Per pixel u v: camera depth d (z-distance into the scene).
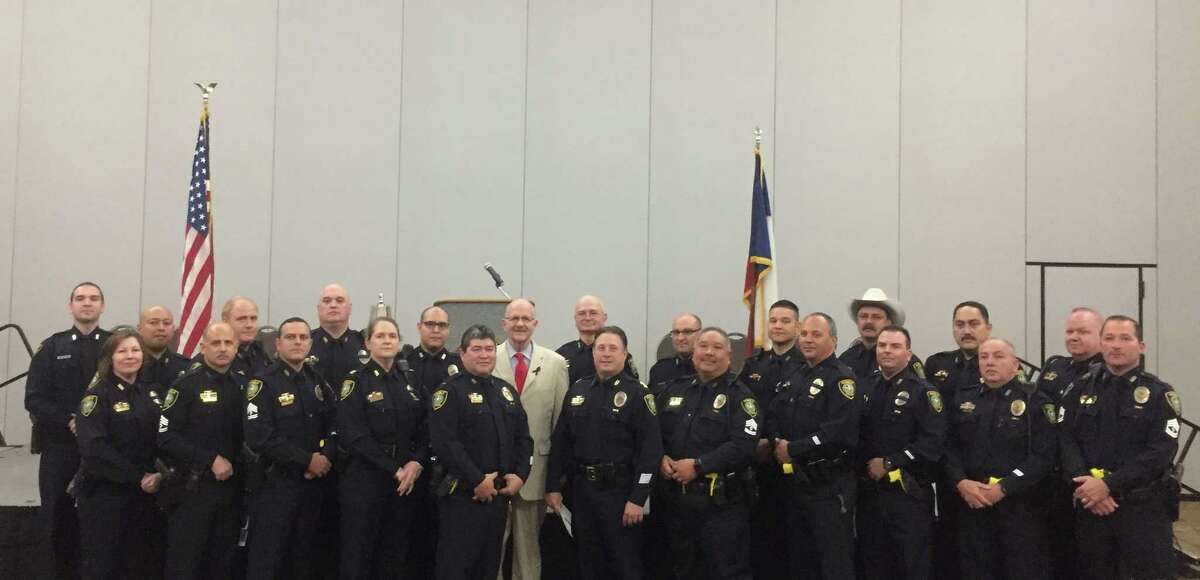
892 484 5.41
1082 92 9.79
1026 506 5.35
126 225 9.69
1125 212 9.89
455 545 5.23
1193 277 9.82
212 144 9.73
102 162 9.70
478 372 5.39
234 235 9.70
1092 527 5.26
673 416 5.58
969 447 5.46
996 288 9.84
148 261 9.68
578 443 5.50
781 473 5.62
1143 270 9.85
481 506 5.28
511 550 5.84
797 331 6.00
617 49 9.88
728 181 9.88
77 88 9.71
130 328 5.55
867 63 9.84
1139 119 9.84
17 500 6.21
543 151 9.90
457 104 9.88
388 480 5.39
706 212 9.88
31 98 9.68
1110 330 5.34
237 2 9.77
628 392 5.47
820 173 9.89
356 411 5.31
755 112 9.84
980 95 9.81
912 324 9.84
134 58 9.76
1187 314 9.82
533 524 5.73
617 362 5.45
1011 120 9.88
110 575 5.39
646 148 9.90
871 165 9.90
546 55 9.89
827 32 9.87
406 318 9.76
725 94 9.86
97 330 6.28
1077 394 5.48
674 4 9.90
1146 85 9.80
